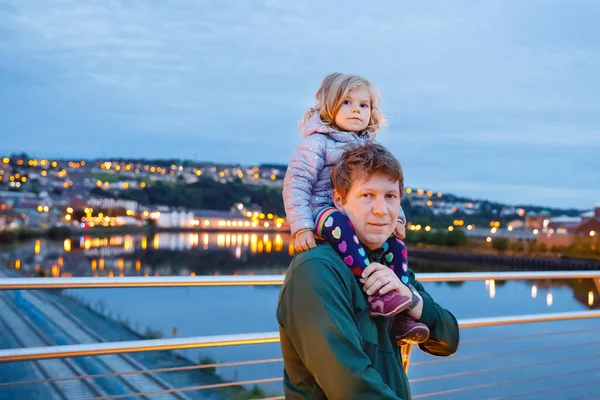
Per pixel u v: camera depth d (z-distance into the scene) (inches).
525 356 922.1
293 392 52.3
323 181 63.5
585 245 2901.1
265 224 6353.3
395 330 55.6
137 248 4397.1
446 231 3373.5
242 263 3782.0
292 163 64.2
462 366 842.8
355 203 54.1
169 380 729.0
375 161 52.9
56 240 4574.3
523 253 3006.9
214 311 1882.4
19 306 1571.1
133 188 6220.5
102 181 6151.6
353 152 55.0
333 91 65.1
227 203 6486.2
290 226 61.0
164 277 86.0
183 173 6752.0
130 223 5684.1
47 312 1541.6
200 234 5935.0
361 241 55.0
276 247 4835.1
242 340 87.7
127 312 1758.1
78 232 5022.1
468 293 2048.5
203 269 3489.2
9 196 5064.0
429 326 57.8
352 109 64.8
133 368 788.6
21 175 5541.3
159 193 6264.8
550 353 944.3
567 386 131.0
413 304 55.8
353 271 52.7
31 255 3661.4
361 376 44.4
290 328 48.8
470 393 683.4
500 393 679.1
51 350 75.4
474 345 1003.9
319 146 63.6
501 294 2041.1
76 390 656.4
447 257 3255.4
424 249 3385.8
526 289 2177.7
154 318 1701.5
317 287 47.6
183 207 6235.2
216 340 86.0
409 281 61.1
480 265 3115.2
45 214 5014.8
